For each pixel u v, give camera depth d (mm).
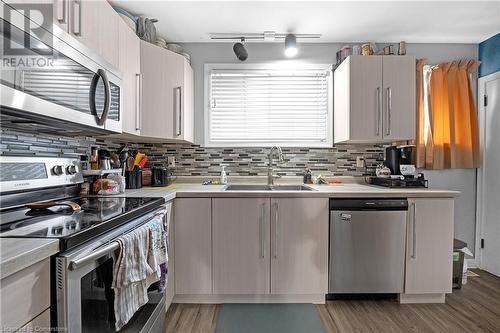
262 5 2105
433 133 2686
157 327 1547
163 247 1460
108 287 1039
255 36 2604
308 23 2369
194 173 2771
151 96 2145
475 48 2783
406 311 2010
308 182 2666
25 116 1047
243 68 2750
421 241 2078
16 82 910
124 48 1814
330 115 2752
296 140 2797
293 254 2068
